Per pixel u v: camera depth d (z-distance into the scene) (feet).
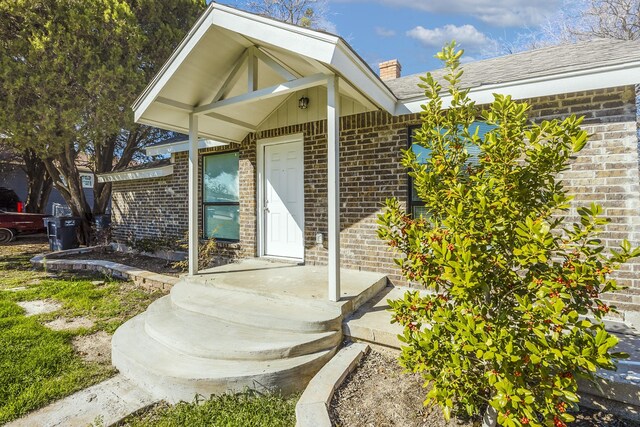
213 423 8.61
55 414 9.29
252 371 9.82
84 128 30.25
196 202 17.29
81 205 38.58
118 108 31.22
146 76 34.50
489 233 6.84
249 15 12.75
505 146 6.96
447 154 8.23
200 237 25.66
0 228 42.11
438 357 7.11
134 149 44.80
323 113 18.90
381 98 14.32
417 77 22.03
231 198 24.12
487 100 13.76
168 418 9.00
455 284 6.63
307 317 11.72
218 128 20.29
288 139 20.26
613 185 12.46
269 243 21.84
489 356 5.92
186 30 38.96
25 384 10.46
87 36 29.25
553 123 6.82
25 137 28.14
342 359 10.29
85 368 11.64
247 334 11.57
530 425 5.90
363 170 17.52
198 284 16.07
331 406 8.40
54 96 28.02
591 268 6.12
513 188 6.88
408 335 7.52
